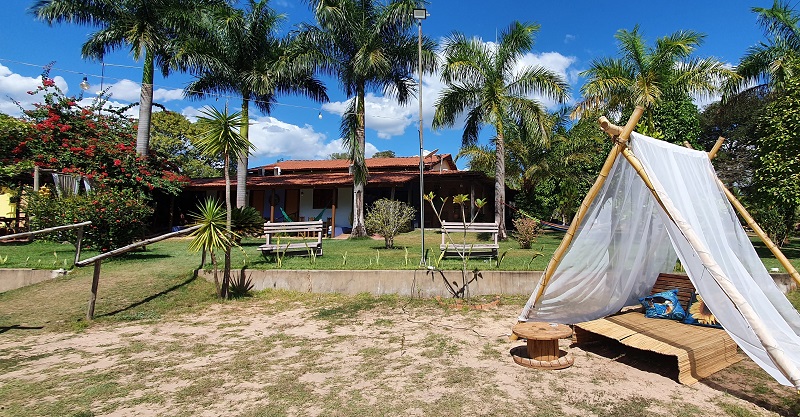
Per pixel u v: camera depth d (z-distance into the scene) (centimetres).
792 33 1520
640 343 449
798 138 1077
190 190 2105
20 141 1468
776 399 378
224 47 1777
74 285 812
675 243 426
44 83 1518
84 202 1013
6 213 1636
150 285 819
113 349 534
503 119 1594
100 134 1595
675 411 356
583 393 392
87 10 1611
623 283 567
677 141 1386
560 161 2308
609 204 508
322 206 2195
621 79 1434
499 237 1617
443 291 826
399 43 1669
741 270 439
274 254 1078
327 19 1577
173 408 365
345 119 1659
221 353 518
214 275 796
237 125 769
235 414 353
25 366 473
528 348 473
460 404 369
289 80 1870
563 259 518
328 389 405
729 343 467
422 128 978
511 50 1534
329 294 839
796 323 459
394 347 536
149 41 1583
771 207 1186
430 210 2345
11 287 842
